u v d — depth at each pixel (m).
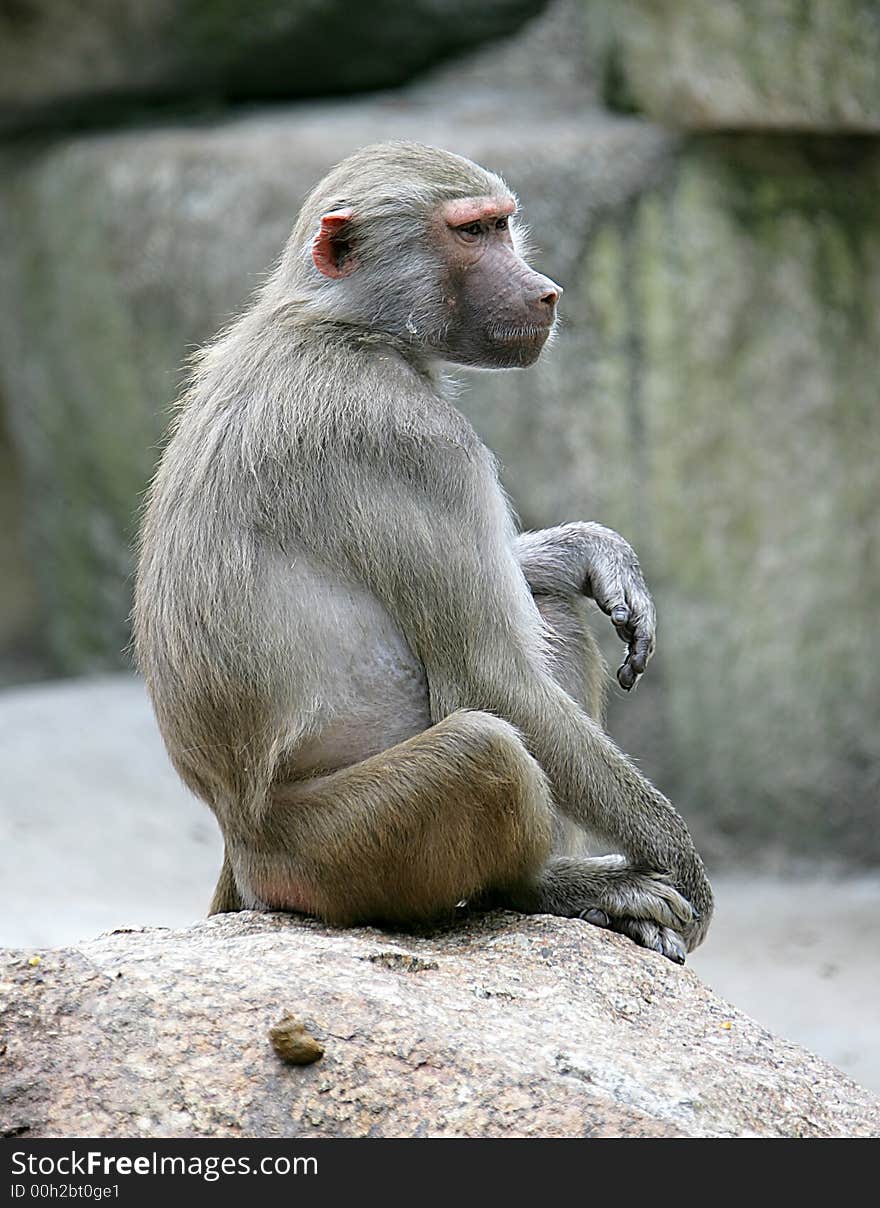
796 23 32.16
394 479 14.41
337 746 14.57
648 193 34.75
